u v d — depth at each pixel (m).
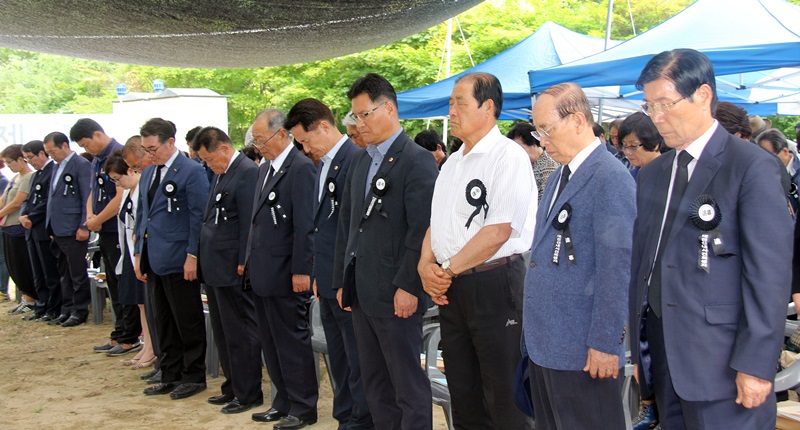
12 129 11.75
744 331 2.02
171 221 4.55
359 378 3.63
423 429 3.11
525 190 2.74
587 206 2.32
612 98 7.52
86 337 6.53
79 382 5.16
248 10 3.46
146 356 5.54
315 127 3.64
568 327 2.34
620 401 2.38
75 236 6.80
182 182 4.54
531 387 2.53
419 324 3.15
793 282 2.99
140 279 4.79
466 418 3.01
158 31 3.79
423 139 5.82
